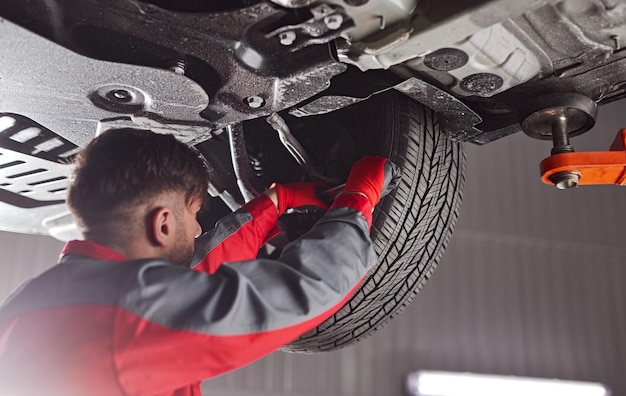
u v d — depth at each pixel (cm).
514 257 862
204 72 134
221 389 713
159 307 107
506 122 163
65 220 229
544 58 136
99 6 115
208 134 152
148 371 107
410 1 114
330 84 145
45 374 105
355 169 145
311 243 122
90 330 106
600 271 894
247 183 163
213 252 150
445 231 180
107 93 131
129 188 121
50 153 173
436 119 169
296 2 112
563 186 147
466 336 808
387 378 767
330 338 186
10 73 125
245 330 110
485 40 127
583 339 853
